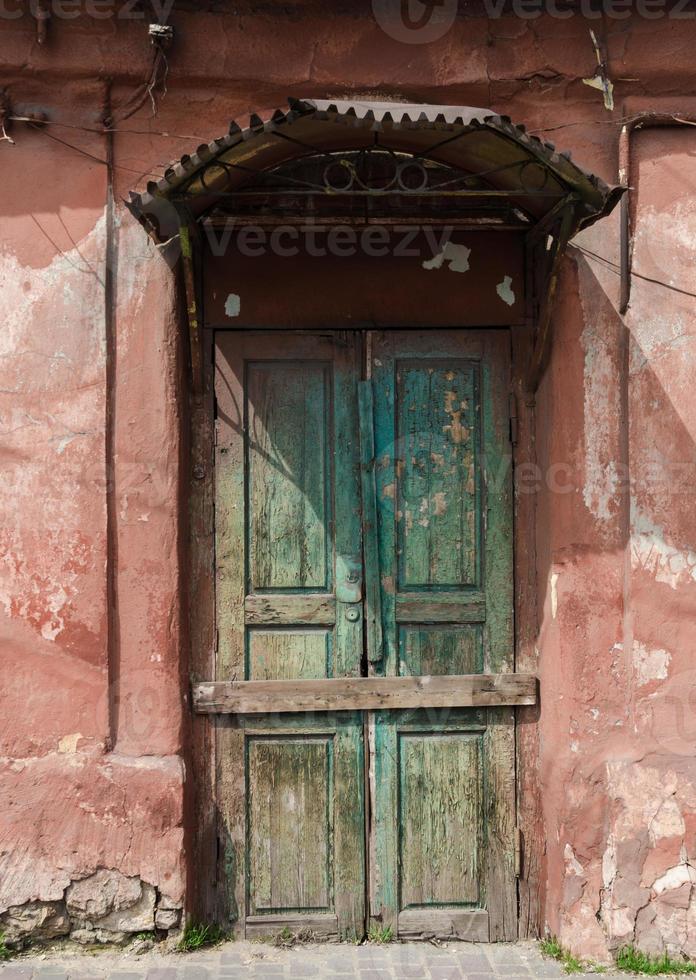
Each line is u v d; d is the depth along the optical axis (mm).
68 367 3611
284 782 3816
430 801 3848
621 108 3732
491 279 3867
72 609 3586
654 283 3723
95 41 3605
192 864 3705
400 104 3092
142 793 3551
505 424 3861
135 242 3652
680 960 3549
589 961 3568
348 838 3809
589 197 3178
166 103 3662
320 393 3869
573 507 3689
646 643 3672
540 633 3857
